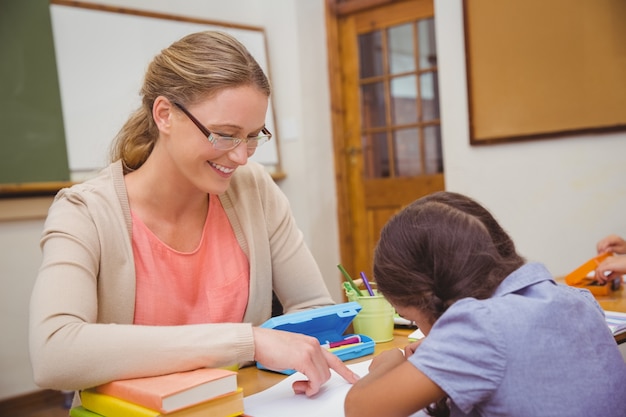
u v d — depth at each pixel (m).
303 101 3.76
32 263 2.99
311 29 3.82
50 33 3.03
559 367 0.78
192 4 3.68
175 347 0.90
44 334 0.91
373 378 0.86
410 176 3.72
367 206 3.93
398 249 0.86
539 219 2.73
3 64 2.87
